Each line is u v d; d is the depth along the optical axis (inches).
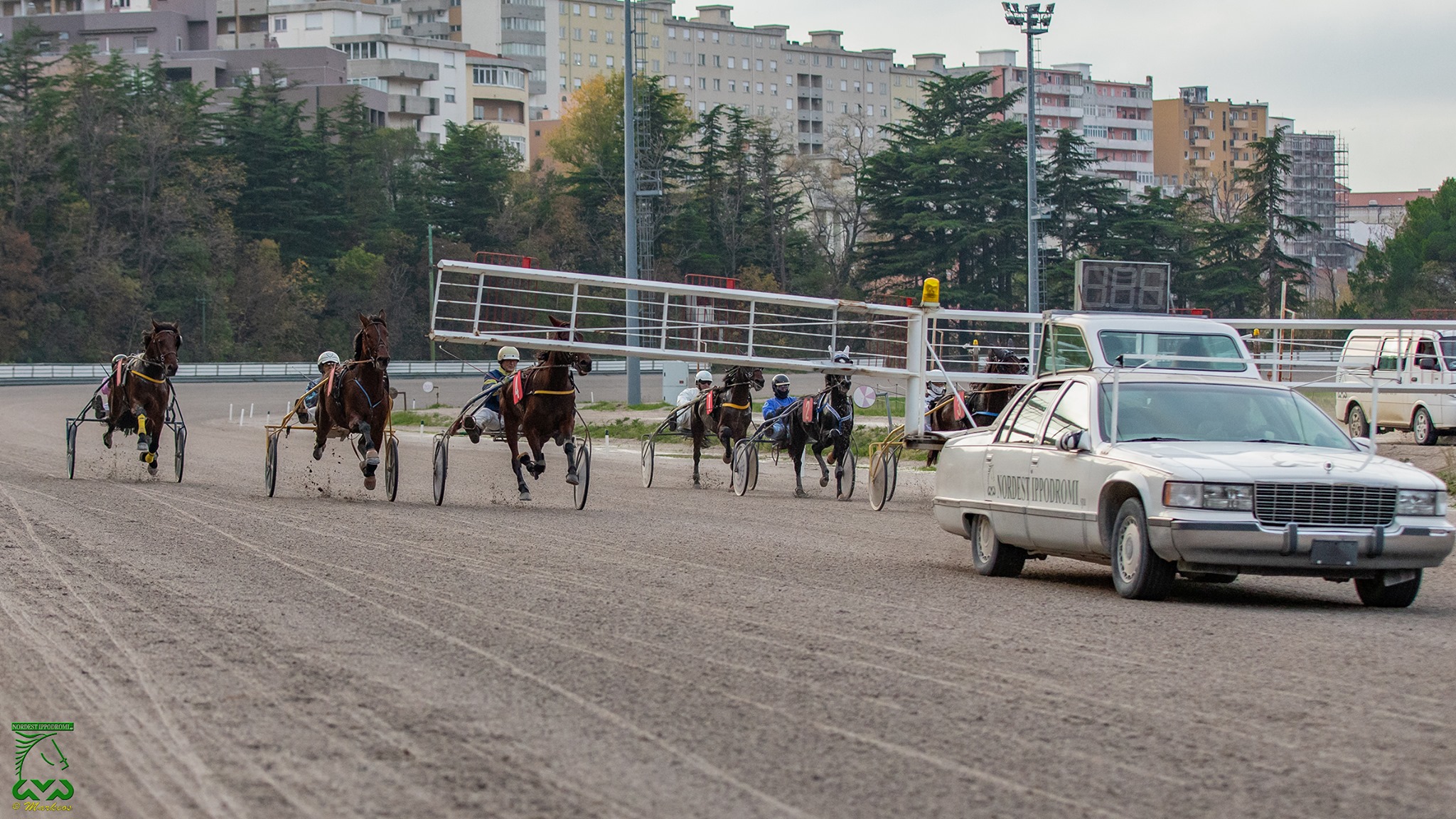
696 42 6412.4
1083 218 3486.7
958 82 3676.2
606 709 267.9
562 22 6707.7
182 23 5506.9
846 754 236.8
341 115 4635.8
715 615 373.7
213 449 1251.8
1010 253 3491.6
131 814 209.8
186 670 301.9
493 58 6102.4
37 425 1680.6
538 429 706.2
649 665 306.8
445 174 4210.1
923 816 205.8
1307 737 246.5
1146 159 7175.2
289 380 3248.0
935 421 818.8
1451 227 3966.5
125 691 283.0
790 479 997.2
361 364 690.2
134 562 467.5
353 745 243.4
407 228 4143.7
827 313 2133.4
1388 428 1171.3
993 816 205.5
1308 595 433.7
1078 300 765.9
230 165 3932.1
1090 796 214.7
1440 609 400.8
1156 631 350.6
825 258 4424.2
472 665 307.3
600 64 6835.6
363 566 466.9
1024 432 466.9
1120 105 7086.6
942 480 512.4
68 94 3927.2
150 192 3762.3
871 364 818.2
